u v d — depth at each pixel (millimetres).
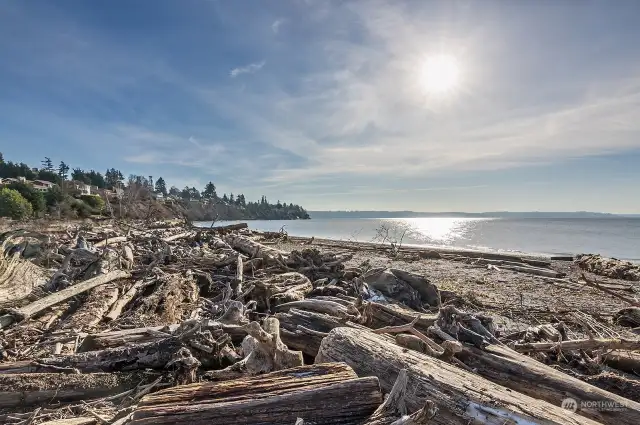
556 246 29844
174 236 18969
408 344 4059
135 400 3537
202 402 2672
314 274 11031
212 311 7051
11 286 7609
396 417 2576
